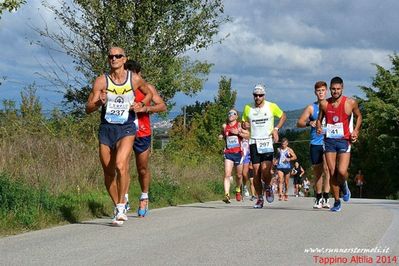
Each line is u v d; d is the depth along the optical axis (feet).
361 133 227.61
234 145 69.10
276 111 56.75
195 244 30.91
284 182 90.17
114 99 39.04
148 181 45.88
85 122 78.38
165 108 44.83
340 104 49.80
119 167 38.37
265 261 26.48
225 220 42.09
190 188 78.54
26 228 37.09
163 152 98.48
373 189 226.99
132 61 44.24
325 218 42.93
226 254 28.09
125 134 39.17
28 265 25.77
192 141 165.07
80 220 42.39
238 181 73.56
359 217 43.57
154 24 91.15
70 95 93.09
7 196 39.75
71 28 92.43
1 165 52.31
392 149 214.48
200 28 93.76
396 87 222.69
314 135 54.29
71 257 27.50
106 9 90.33
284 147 89.81
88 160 63.36
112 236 34.01
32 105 71.67
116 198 41.27
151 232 35.63
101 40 93.45
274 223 39.78
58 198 48.62
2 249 29.73
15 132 64.13
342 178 49.47
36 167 55.67
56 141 65.36
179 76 123.75
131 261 26.53
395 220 41.39
